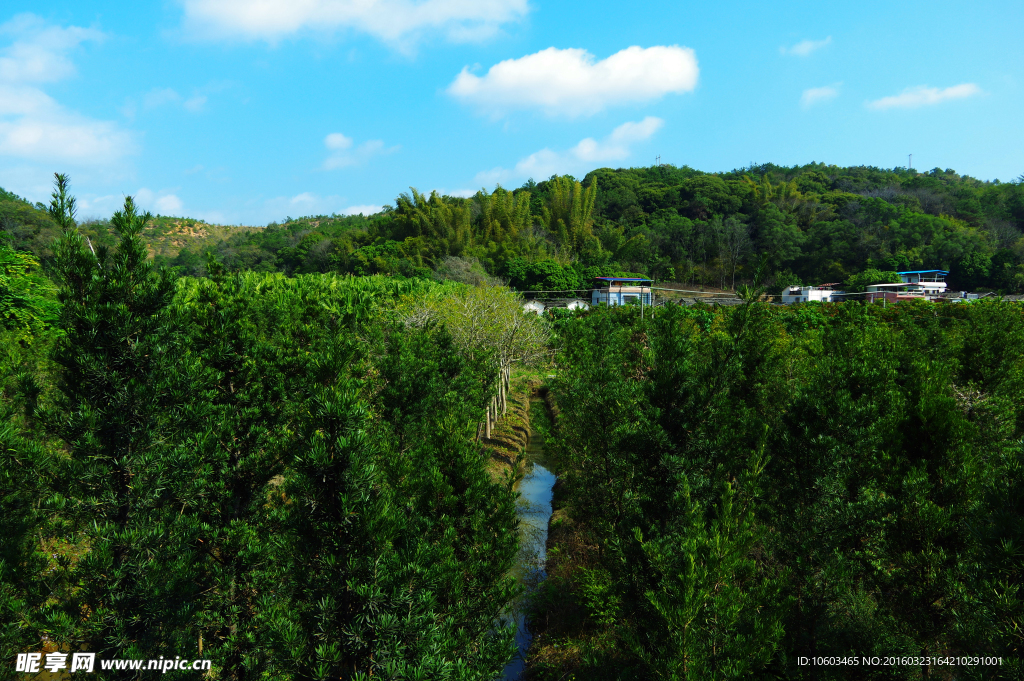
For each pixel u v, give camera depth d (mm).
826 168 185375
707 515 11414
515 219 110250
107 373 8984
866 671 9125
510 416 34344
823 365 12898
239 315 12016
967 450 11328
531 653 14625
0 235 19969
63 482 8945
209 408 10391
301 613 8289
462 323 28562
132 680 8164
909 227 114312
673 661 8352
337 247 106125
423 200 106750
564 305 81562
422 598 7824
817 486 10992
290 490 7473
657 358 13398
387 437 13047
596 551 15562
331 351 8109
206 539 9930
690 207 138375
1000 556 7387
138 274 9656
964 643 8680
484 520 10242
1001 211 128000
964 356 17453
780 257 116438
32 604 9039
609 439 13656
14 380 11805
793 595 10617
